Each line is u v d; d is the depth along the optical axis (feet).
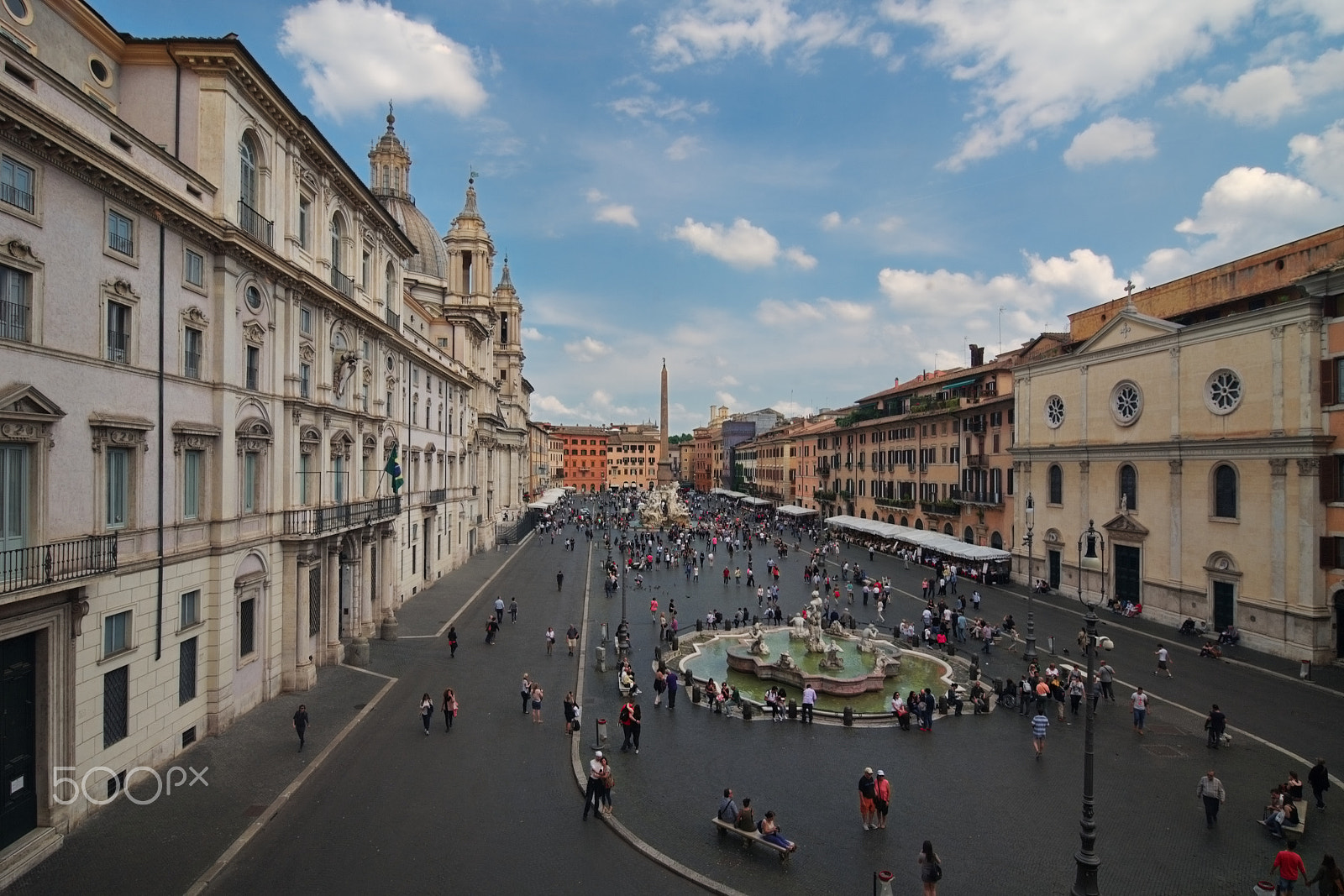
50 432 53.11
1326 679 103.40
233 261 76.48
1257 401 119.34
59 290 54.08
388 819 59.98
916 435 243.60
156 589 65.36
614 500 514.27
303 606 91.56
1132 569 145.28
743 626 136.98
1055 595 164.86
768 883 52.70
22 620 50.24
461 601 152.66
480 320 239.50
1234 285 133.69
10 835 50.37
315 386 98.84
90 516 57.41
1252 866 56.29
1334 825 62.85
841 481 308.40
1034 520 173.17
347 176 105.40
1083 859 49.32
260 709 83.30
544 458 574.56
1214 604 127.03
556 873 53.01
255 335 82.07
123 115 75.15
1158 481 138.31
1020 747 79.97
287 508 89.71
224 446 75.25
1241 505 121.90
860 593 168.35
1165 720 87.97
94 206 57.62
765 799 66.44
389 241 132.05
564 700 84.48
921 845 58.65
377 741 76.38
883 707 93.76
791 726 85.97
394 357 137.59
